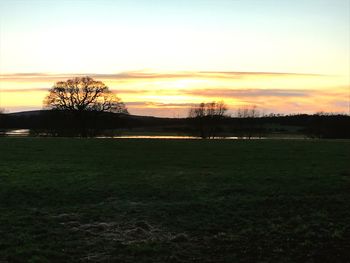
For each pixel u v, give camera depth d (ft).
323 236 44.45
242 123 337.93
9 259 36.96
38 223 49.01
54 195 65.46
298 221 50.29
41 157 119.55
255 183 76.54
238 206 58.49
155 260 37.58
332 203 60.23
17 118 360.28
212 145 162.30
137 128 370.94
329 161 111.24
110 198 63.93
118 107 317.83
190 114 331.98
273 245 41.83
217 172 90.53
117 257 38.19
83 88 311.47
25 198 63.26
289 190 70.08
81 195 65.67
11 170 90.99
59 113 306.55
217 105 334.44
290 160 113.70
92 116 309.22
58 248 40.29
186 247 41.29
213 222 50.26
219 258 38.22
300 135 326.85
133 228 47.73
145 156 123.85
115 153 132.16
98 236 44.55
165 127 362.94
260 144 167.84
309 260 37.68
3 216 52.01
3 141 176.96
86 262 36.83
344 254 39.24
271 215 53.67
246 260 37.70
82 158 117.80
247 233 45.78
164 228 47.88
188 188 71.51
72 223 49.26
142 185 74.02
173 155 126.72
